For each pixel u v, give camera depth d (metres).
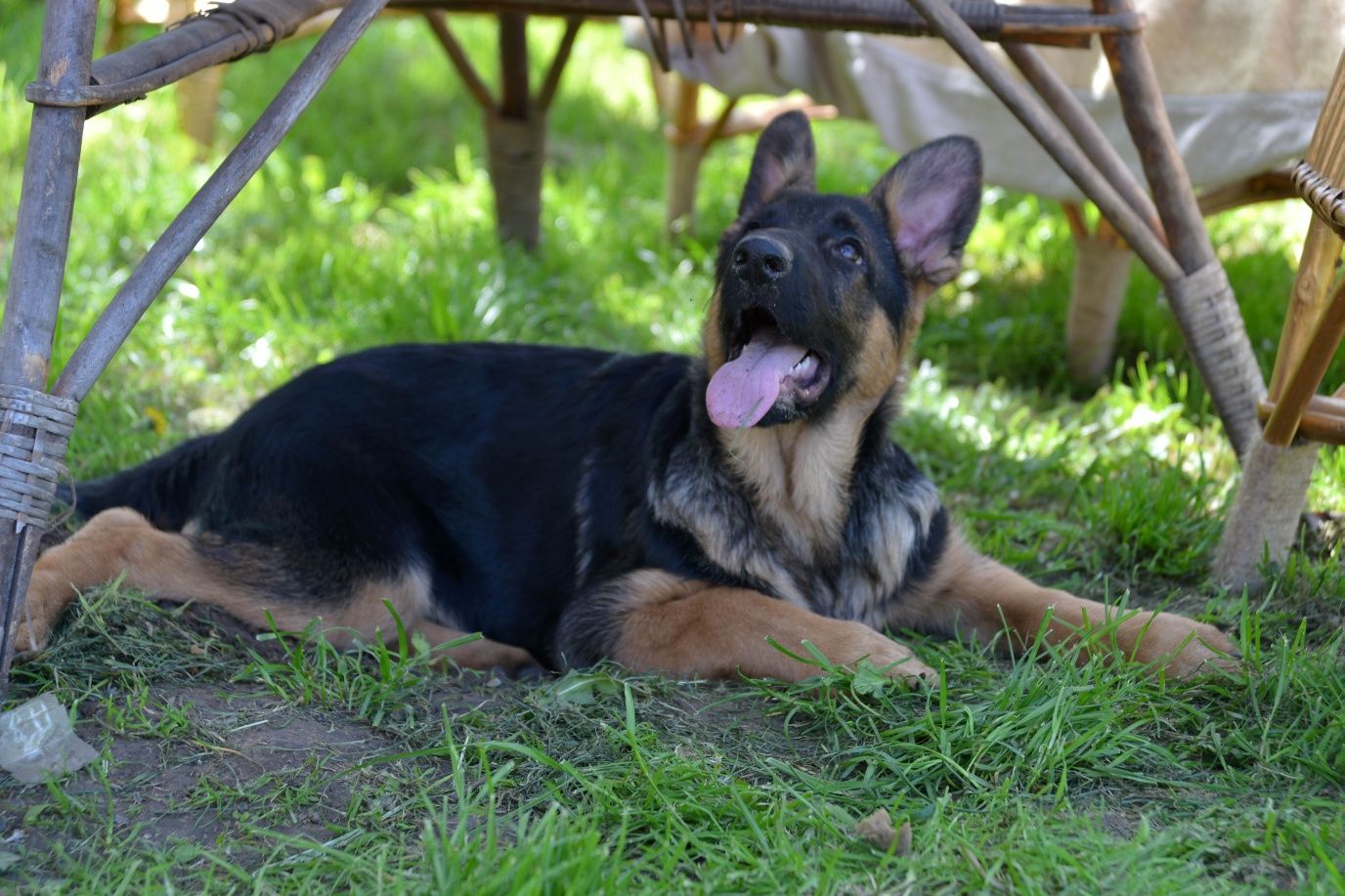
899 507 4.22
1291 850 2.76
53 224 2.95
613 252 7.70
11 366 2.94
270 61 10.84
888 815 2.81
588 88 11.20
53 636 3.55
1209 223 7.93
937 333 6.87
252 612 3.90
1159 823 2.92
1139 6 5.37
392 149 9.17
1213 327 4.79
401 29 12.41
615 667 3.77
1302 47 5.32
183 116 8.49
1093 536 4.80
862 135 10.69
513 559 4.26
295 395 4.28
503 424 4.37
